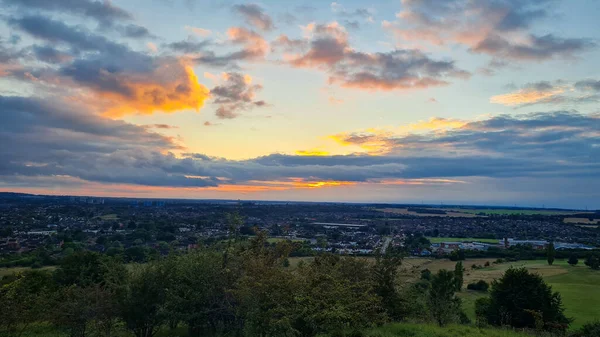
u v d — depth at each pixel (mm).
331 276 15266
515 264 70562
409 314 21125
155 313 16344
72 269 26812
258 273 14375
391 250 21719
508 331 19500
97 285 16781
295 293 13203
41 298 16719
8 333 16531
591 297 43250
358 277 19578
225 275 16375
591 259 66125
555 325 22516
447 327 18531
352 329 15453
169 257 17219
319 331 13789
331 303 13555
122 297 16094
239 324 15938
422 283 34469
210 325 17219
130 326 16234
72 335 16938
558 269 64438
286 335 12648
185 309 16328
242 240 18984
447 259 75250
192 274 16453
